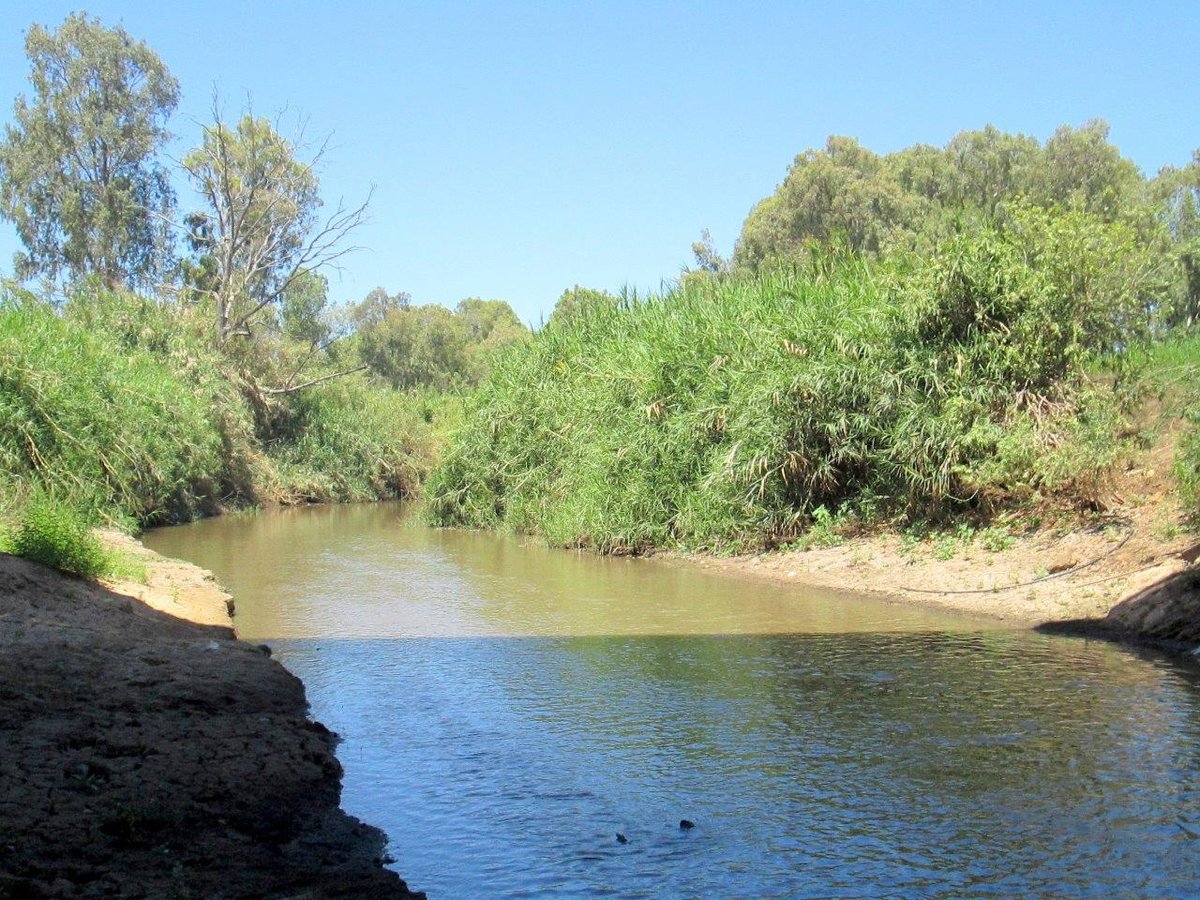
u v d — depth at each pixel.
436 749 6.02
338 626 9.98
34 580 8.78
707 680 7.60
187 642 7.75
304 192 37.88
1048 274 12.28
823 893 4.16
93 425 17.64
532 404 19.95
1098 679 7.36
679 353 16.27
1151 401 13.12
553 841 4.71
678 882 4.28
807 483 13.95
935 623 9.61
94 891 3.77
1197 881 4.21
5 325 17.00
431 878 4.32
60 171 46.41
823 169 44.94
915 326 12.94
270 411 30.69
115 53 46.62
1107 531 10.80
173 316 28.52
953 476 12.58
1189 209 30.03
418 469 32.62
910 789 5.30
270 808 4.91
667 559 14.88
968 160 45.47
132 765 5.09
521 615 10.48
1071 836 4.67
